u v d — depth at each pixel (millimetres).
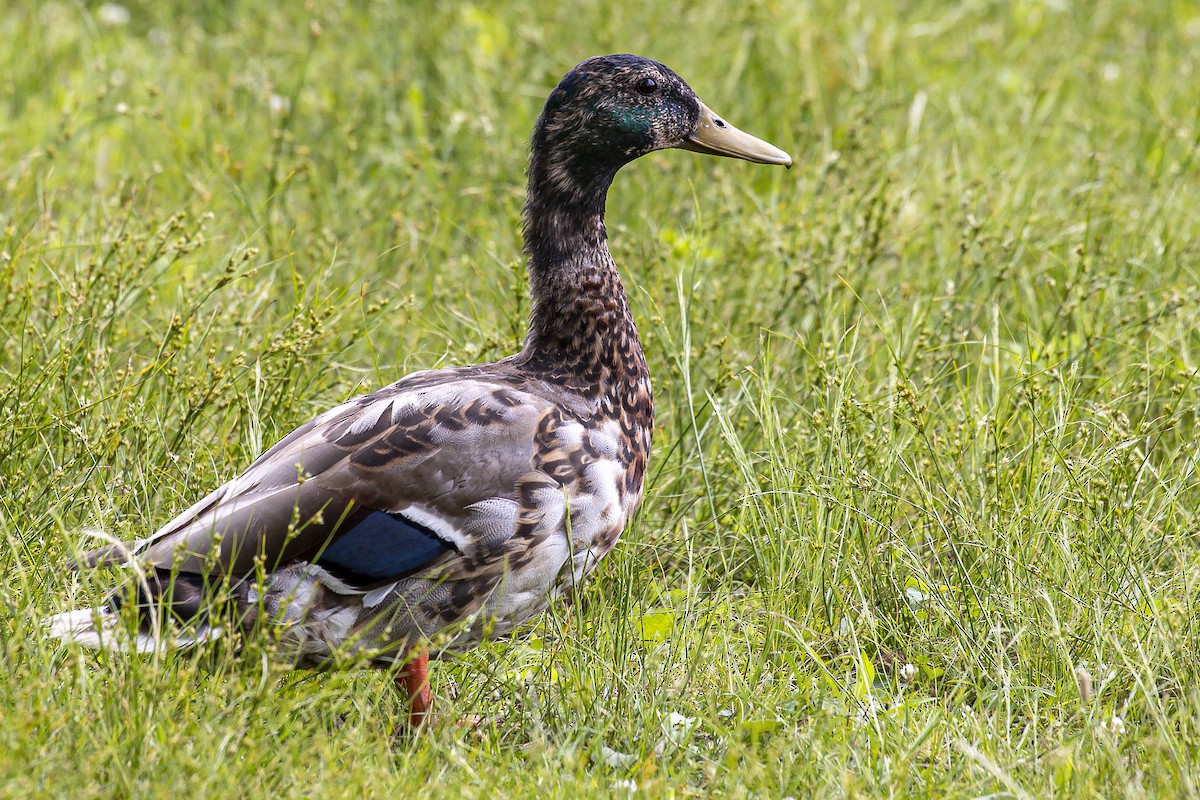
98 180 13820
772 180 14023
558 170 8367
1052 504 9078
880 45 16797
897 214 12312
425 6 16875
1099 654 8055
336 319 10469
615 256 12039
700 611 8781
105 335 10305
